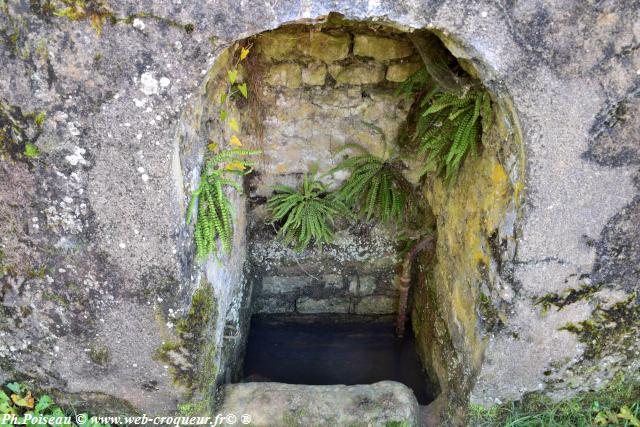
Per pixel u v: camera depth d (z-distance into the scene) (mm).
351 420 3660
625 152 2773
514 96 2709
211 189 3240
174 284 3033
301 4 2463
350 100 4309
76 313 3148
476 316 3541
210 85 3285
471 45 2611
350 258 5188
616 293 3178
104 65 2488
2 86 2516
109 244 2926
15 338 3260
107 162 2713
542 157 2807
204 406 3570
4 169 2730
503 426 3689
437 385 4426
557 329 3297
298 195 4617
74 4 2346
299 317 5609
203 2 2395
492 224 3287
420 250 4879
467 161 3666
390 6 2510
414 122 4215
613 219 2945
